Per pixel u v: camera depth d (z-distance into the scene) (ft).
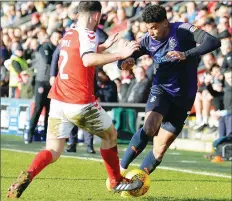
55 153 45.70
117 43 118.21
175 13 115.85
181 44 50.14
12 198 46.19
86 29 45.21
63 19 123.75
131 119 101.96
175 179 63.72
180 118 51.31
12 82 118.83
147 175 50.19
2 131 116.78
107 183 49.62
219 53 102.06
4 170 67.46
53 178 62.18
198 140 96.99
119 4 125.70
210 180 63.57
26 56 121.60
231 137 83.51
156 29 49.85
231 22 109.09
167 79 50.75
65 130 46.09
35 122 98.78
